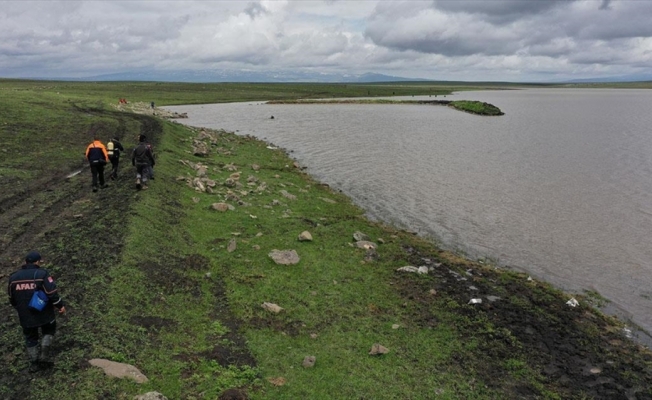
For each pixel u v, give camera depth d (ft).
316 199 105.19
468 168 150.71
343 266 66.85
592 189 124.16
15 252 57.41
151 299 50.08
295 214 90.02
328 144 197.47
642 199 114.32
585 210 104.73
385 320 52.85
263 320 50.16
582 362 47.14
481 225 93.45
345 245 75.41
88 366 36.63
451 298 59.16
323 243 75.15
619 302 62.34
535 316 55.93
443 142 209.36
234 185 104.99
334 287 59.88
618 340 51.93
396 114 364.38
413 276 65.05
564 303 60.13
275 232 77.61
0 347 38.70
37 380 34.76
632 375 45.11
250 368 41.16
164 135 155.74
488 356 47.09
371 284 61.87
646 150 191.62
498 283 65.10
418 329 51.47
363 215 96.94
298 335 48.16
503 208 105.60
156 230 68.90
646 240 85.81
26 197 81.25
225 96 552.82
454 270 69.00
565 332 52.70
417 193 117.70
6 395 33.09
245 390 37.91
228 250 67.56
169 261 60.70
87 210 74.33
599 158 171.83
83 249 58.59
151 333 43.80
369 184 126.62
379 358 45.21
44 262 54.60
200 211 83.30
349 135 229.04
